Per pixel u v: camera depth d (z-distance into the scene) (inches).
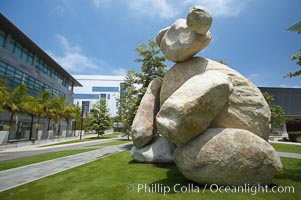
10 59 1021.8
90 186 235.3
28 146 909.2
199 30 249.3
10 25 964.0
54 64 1496.1
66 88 1823.3
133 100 729.6
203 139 211.0
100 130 1508.4
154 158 349.4
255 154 199.0
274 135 1317.7
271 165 202.1
